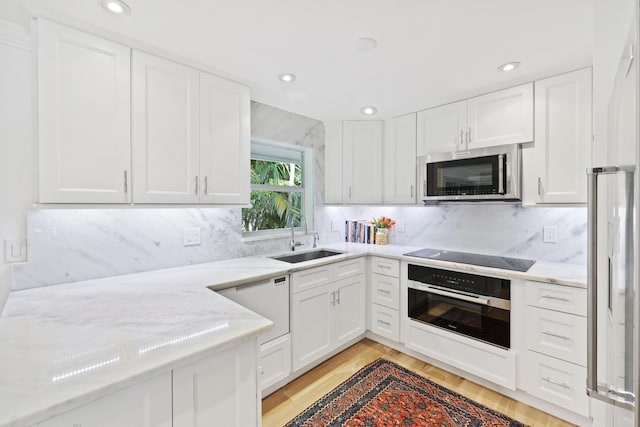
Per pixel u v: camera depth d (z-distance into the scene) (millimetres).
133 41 1535
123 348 895
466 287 2098
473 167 2268
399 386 2057
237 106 2027
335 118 2934
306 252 2832
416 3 1267
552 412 1777
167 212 2016
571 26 1425
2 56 1149
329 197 3100
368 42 1574
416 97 2354
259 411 1093
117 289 1514
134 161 1565
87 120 1421
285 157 2910
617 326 781
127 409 791
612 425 899
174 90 1719
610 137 960
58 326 1053
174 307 1250
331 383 2096
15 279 1478
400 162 2779
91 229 1706
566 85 1896
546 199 1979
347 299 2531
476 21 1392
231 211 2369
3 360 821
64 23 1356
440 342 2240
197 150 1816
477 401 1901
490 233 2525
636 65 567
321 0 1247
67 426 702
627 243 676
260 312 1882
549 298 1753
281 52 1675
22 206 1192
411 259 2400
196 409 924
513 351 1896
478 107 2271
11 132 1173
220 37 1520
